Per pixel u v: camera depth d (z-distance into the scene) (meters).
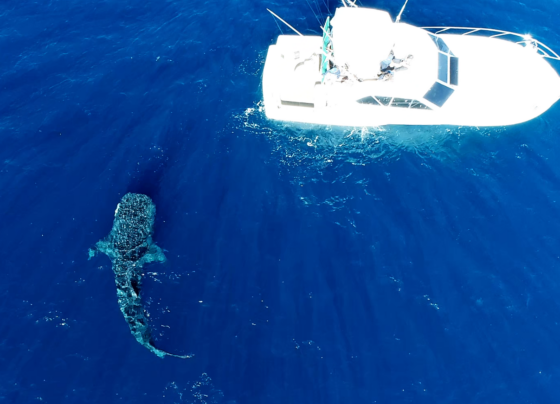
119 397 21.14
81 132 27.80
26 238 24.95
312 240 24.08
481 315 22.05
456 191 25.03
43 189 26.22
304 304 22.59
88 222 25.27
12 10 32.94
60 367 21.86
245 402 20.77
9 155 27.27
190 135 27.25
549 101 26.12
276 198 25.23
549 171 25.33
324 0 31.72
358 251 23.70
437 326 21.89
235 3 32.12
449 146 26.25
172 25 31.53
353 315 22.27
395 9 30.88
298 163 26.11
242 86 28.67
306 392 20.83
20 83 29.72
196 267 23.64
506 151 25.94
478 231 23.97
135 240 23.98
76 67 30.19
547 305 22.16
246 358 21.59
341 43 25.39
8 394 21.38
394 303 22.47
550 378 20.69
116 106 28.52
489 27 29.89
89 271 24.00
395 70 25.94
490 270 23.00
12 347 22.38
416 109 26.17
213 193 25.55
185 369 21.52
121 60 30.22
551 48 29.02
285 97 26.84
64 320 22.91
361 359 21.38
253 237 24.28
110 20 32.19
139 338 22.30
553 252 23.31
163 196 25.59
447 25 30.06
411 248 23.67
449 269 23.11
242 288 23.09
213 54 29.98
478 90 26.28
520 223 24.06
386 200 24.91
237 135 27.08
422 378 20.91
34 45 31.30
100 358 21.98
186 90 28.73
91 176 26.45
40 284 23.80
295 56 27.75
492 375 20.84
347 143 26.66
